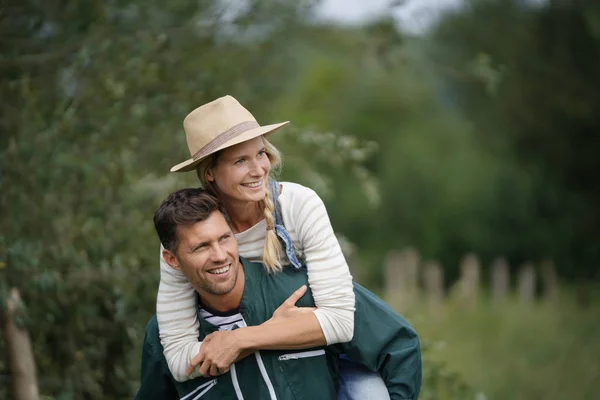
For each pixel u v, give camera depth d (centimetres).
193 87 680
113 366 625
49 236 595
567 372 1300
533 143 2570
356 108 3042
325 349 417
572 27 2197
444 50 2030
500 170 2814
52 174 591
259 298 404
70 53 642
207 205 384
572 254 2745
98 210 620
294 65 960
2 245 531
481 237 2866
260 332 389
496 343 1496
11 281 553
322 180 799
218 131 389
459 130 2969
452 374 678
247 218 412
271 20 808
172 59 679
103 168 619
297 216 407
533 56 2239
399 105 3064
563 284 2567
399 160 2972
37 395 532
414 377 413
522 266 2850
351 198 2872
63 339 602
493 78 903
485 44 2144
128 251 635
